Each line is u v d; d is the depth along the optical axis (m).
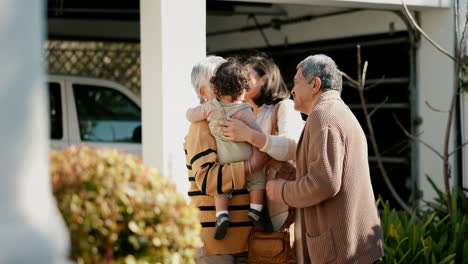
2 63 2.13
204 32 5.01
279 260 3.96
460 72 6.52
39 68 2.22
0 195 2.13
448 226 5.73
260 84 4.31
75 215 2.83
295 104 4.09
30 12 2.18
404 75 7.06
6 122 2.13
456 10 6.11
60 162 3.03
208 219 3.97
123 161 3.13
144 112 5.02
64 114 7.31
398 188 7.32
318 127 3.81
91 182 2.93
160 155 4.92
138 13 8.79
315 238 3.89
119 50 9.93
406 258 5.11
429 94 6.76
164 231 3.01
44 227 2.17
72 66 9.89
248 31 8.49
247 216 3.99
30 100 2.18
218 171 3.86
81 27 9.03
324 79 3.97
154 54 4.93
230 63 3.96
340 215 3.85
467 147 6.62
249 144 3.96
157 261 3.02
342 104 3.95
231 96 3.94
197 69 4.10
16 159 2.14
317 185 3.74
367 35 7.37
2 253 2.07
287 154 3.98
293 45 8.16
